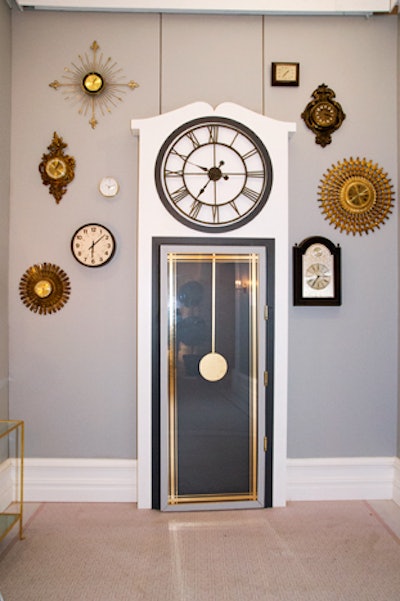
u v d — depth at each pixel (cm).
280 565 210
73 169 274
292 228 280
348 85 281
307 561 213
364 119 282
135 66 276
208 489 264
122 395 275
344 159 281
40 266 274
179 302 262
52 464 272
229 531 239
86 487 273
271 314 266
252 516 256
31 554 217
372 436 281
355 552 220
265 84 279
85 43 274
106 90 275
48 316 274
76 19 274
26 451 274
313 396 281
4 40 263
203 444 263
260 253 264
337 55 280
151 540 230
